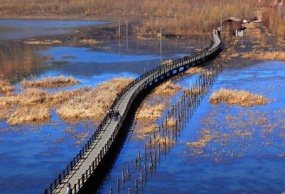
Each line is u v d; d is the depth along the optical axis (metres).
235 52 184.12
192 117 96.69
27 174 70.88
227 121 93.75
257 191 64.19
